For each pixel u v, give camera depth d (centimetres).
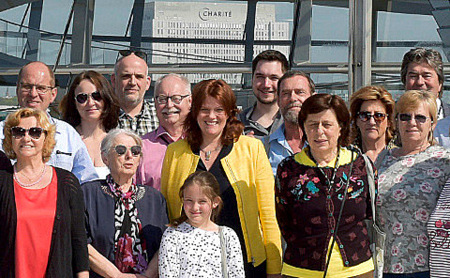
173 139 530
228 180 434
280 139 529
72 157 484
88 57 1014
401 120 445
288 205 420
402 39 794
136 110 604
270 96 583
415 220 420
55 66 1014
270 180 443
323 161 418
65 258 386
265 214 439
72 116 548
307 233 406
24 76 532
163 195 443
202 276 398
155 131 536
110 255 409
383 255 423
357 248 404
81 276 393
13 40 1003
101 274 405
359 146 509
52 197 390
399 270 420
